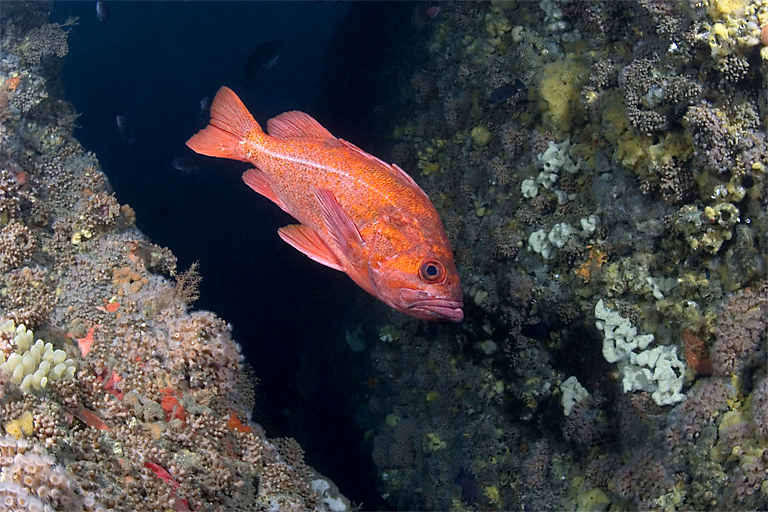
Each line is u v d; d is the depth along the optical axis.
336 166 1.10
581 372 1.63
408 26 3.04
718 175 1.38
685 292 1.46
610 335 1.54
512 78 1.96
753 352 1.35
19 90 1.66
